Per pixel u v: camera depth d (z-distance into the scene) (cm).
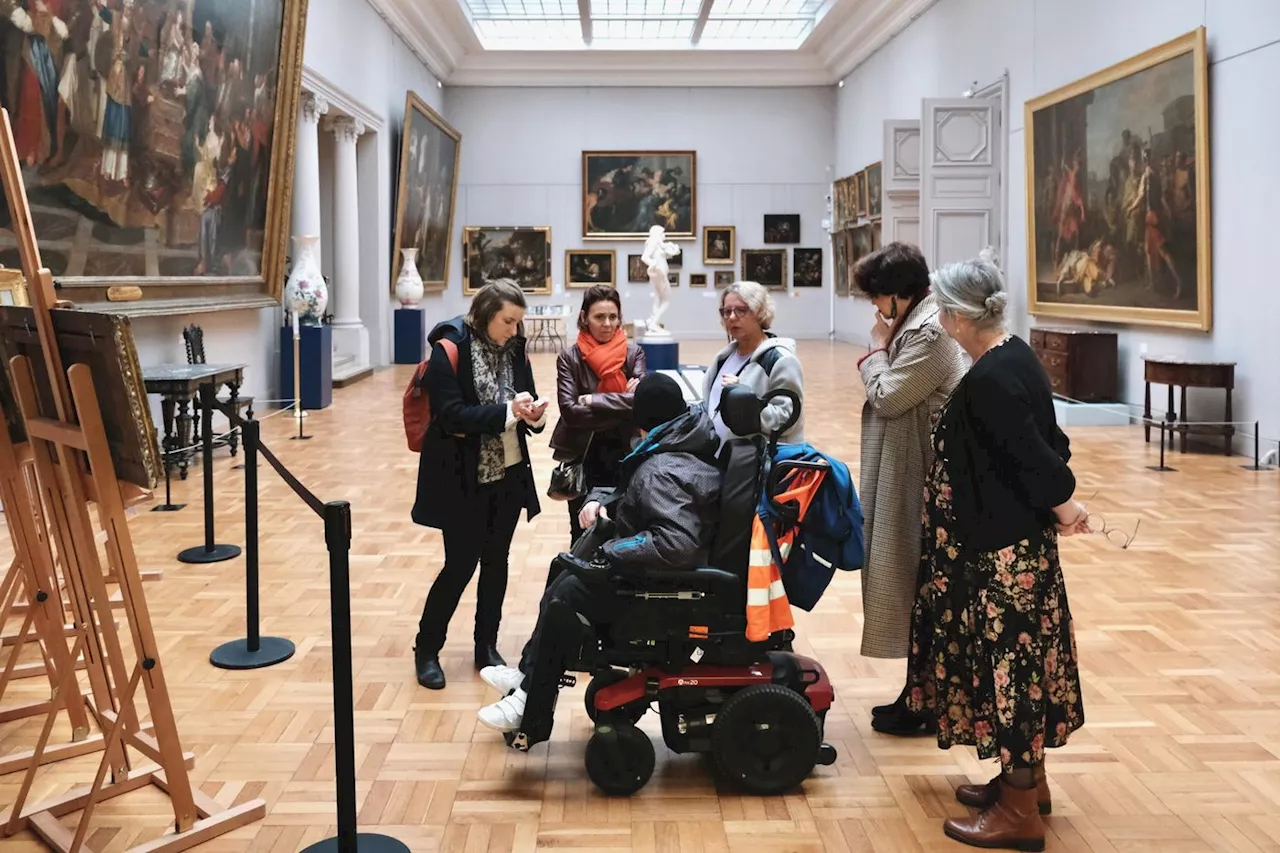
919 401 402
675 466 380
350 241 2005
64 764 404
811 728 378
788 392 410
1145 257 1322
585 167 2997
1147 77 1301
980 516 339
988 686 343
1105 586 642
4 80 810
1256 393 1124
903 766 404
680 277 3066
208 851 341
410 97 2142
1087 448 1171
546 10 2631
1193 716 446
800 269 3081
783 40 2936
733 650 384
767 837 351
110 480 316
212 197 1233
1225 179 1170
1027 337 1709
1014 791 342
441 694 477
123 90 999
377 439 1257
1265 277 1103
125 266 1041
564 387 530
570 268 3036
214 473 1023
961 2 1983
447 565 487
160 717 341
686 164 3027
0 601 384
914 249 412
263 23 1300
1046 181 1598
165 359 1193
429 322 2683
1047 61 1609
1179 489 938
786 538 392
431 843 347
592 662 385
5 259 827
